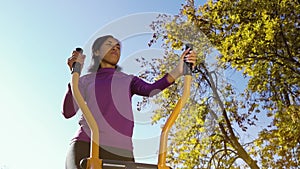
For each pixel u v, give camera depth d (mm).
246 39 8352
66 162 2137
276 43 8617
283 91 9555
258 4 8602
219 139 9625
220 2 9203
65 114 2242
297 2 8688
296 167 8969
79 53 2078
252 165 9461
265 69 9102
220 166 9734
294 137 8570
